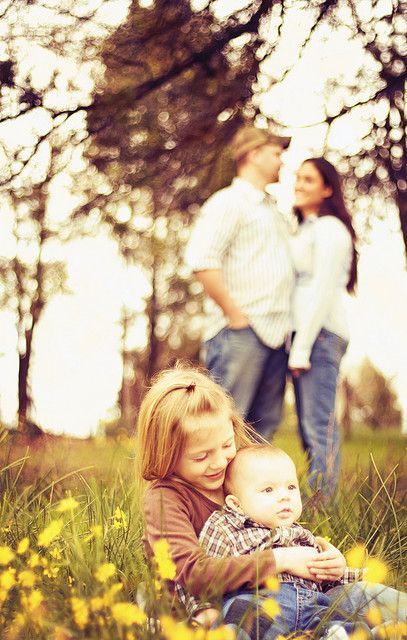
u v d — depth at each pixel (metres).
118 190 6.44
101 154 6.13
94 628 2.11
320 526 3.39
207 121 6.19
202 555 2.42
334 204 4.99
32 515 3.19
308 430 4.76
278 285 4.74
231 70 6.06
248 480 2.56
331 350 4.77
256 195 4.84
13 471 4.16
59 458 4.67
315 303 4.71
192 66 5.99
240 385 4.73
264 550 2.41
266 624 2.26
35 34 5.55
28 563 2.48
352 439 11.90
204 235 4.73
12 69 5.50
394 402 11.96
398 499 3.97
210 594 2.36
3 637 2.27
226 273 4.78
